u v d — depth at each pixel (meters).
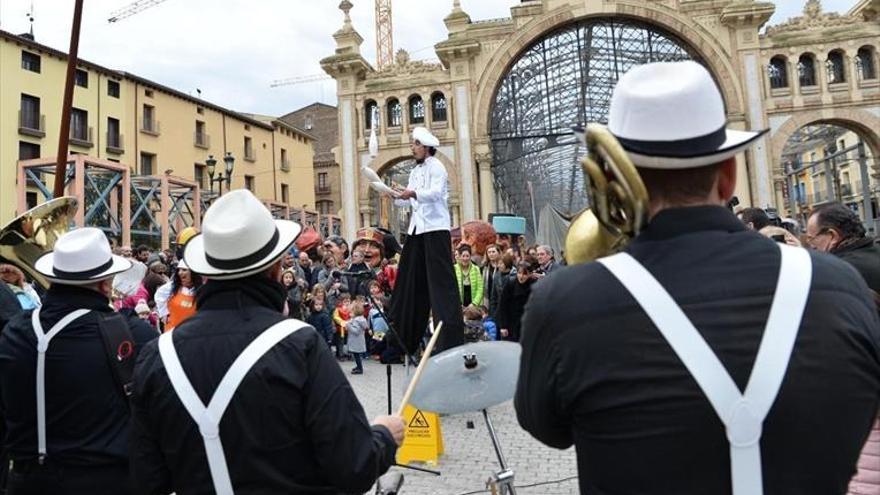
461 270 11.23
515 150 32.25
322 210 63.53
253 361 1.99
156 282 10.22
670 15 27.97
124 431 3.06
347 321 12.21
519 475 5.46
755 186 27.03
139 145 37.91
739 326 1.31
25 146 31.72
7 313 4.43
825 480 1.26
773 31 27.95
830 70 28.00
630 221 1.59
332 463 1.98
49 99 32.84
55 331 3.02
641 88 1.54
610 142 1.45
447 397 3.34
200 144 42.38
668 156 1.47
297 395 2.01
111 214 22.19
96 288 3.26
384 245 11.34
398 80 30.09
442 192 6.23
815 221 3.99
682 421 1.27
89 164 19.77
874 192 28.53
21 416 3.02
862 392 1.32
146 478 2.09
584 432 1.42
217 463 1.93
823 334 1.31
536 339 1.50
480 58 29.34
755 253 1.42
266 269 2.24
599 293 1.42
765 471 1.24
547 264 10.73
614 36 29.33
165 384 2.03
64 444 2.97
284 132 51.50
